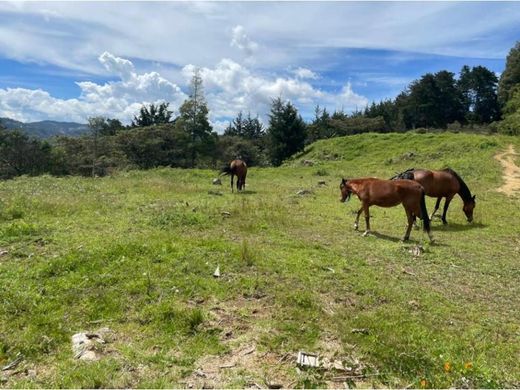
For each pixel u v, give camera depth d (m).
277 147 49.31
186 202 13.30
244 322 5.58
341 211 14.22
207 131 54.91
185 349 4.88
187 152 51.59
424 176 12.62
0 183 18.03
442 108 73.31
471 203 13.05
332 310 6.14
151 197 14.76
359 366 4.70
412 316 6.14
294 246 9.12
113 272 6.70
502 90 65.88
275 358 4.82
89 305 5.72
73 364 4.47
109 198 13.94
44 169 43.28
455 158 29.11
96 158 46.03
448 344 5.31
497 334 5.73
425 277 7.92
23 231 8.66
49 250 7.68
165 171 27.41
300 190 18.91
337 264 8.08
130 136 48.00
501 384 4.50
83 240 8.29
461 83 77.88
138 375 4.35
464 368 4.65
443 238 11.12
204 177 25.91
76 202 12.11
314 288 6.83
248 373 4.52
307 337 5.29
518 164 25.16
